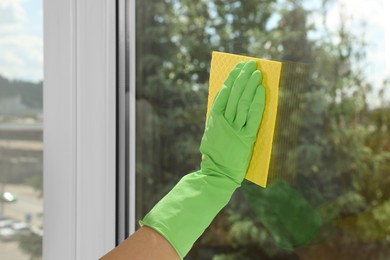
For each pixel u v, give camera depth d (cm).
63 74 109
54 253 111
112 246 108
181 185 88
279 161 89
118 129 109
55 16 108
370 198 85
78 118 108
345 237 88
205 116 103
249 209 97
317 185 90
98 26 106
